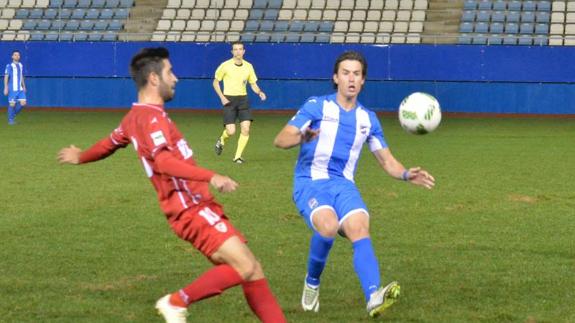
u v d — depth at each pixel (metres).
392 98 63.19
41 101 67.56
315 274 13.47
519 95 62.00
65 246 18.58
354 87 13.34
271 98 64.88
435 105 13.71
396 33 67.38
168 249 18.33
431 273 16.33
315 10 70.00
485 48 62.00
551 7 67.81
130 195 25.75
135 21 71.12
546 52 61.53
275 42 64.56
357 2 70.25
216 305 13.95
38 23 71.69
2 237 19.50
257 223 21.47
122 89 66.50
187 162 11.06
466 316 13.40
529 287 15.27
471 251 18.34
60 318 13.15
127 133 11.12
